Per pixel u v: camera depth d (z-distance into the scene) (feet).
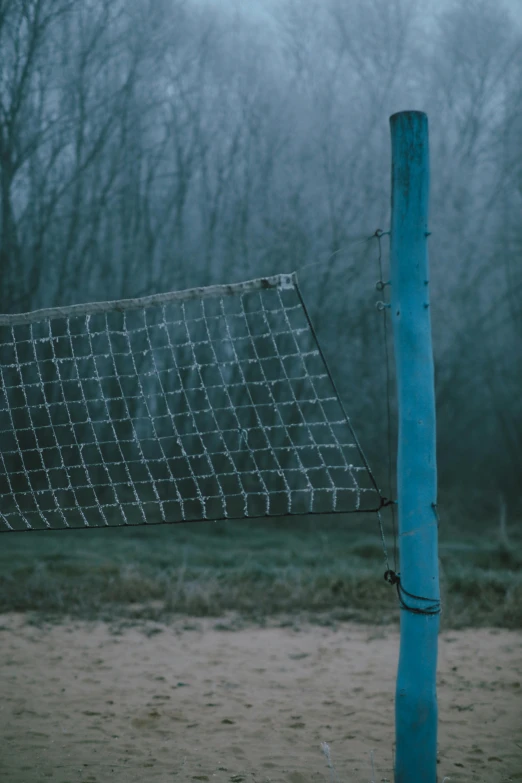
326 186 68.23
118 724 15.85
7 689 18.26
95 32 66.13
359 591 30.68
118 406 58.18
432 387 10.59
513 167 73.72
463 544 45.73
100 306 13.24
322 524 55.36
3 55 64.08
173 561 38.01
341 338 66.39
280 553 41.96
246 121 70.28
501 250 71.92
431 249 69.10
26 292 62.85
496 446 72.95
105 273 66.08
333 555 41.32
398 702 10.27
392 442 66.33
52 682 18.95
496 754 14.32
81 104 65.87
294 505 59.82
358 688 18.69
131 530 48.52
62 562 36.47
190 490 58.80
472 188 73.77
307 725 15.94
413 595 10.24
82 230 67.26
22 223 66.54
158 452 59.26
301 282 65.62
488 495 68.08
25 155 64.44
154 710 16.67
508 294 72.74
